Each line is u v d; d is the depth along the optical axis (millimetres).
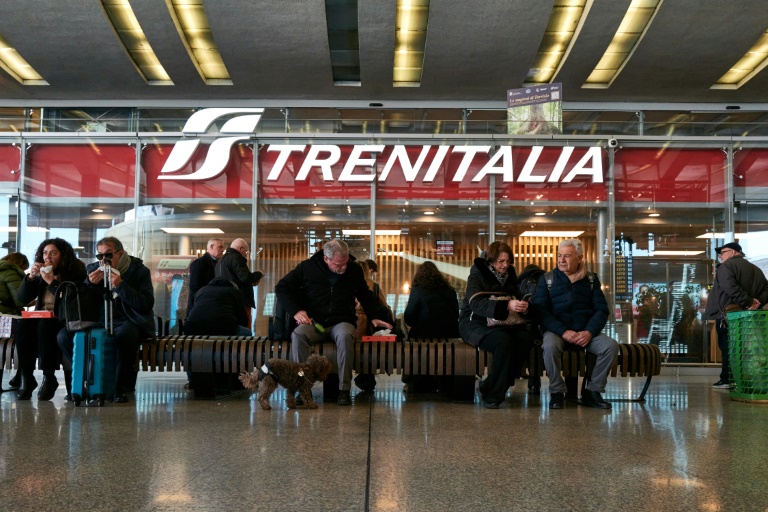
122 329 7250
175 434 4996
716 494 3215
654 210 13836
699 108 21891
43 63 19453
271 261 13734
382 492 3223
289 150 13953
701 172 13945
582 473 3680
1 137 14008
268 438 4816
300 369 6621
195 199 13922
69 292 6926
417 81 21078
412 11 17922
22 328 7512
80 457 4070
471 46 18609
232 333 8375
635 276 13727
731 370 8039
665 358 13586
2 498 3078
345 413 6355
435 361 7367
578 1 17438
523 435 5027
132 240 13820
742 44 18203
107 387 7027
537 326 7984
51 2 17188
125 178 13969
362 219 13750
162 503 2996
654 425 5617
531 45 18484
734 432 5227
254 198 13852
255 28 18000
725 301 9258
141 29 18516
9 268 8281
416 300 8320
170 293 13633
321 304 7375
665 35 17984
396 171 13859
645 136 13906
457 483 3424
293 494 3172
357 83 20938
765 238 13805
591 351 7156
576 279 7262
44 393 7445
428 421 5812
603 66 20141
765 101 21625
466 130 13969
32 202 13938
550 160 13859
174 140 14000
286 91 21297
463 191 13797
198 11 17938
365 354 7426
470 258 13641
